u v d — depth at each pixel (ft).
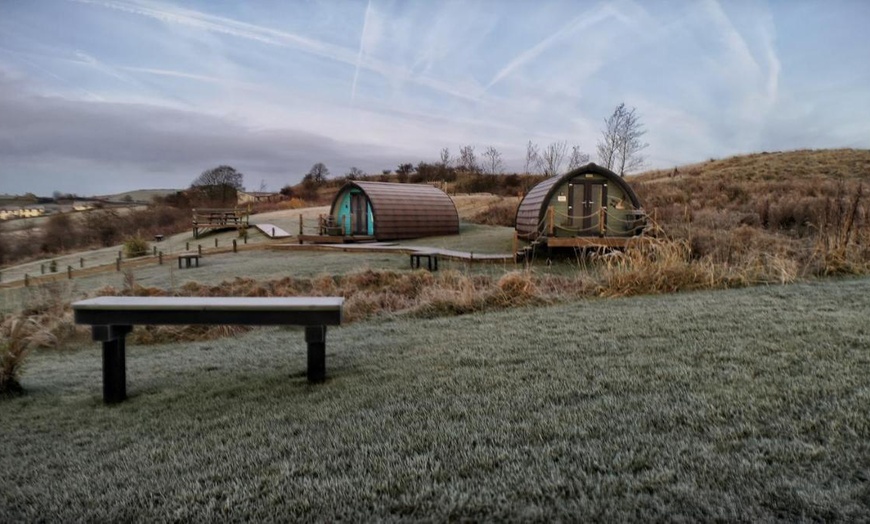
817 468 6.19
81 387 13.12
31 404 11.73
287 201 143.74
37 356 18.74
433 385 10.44
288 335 18.65
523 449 7.22
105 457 8.17
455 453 7.24
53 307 26.76
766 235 39.58
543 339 13.82
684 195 70.03
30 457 8.42
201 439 8.55
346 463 7.17
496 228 70.74
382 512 5.87
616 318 15.94
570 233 46.91
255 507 6.14
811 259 25.95
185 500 6.45
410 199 65.05
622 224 47.26
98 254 77.56
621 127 111.34
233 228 86.17
